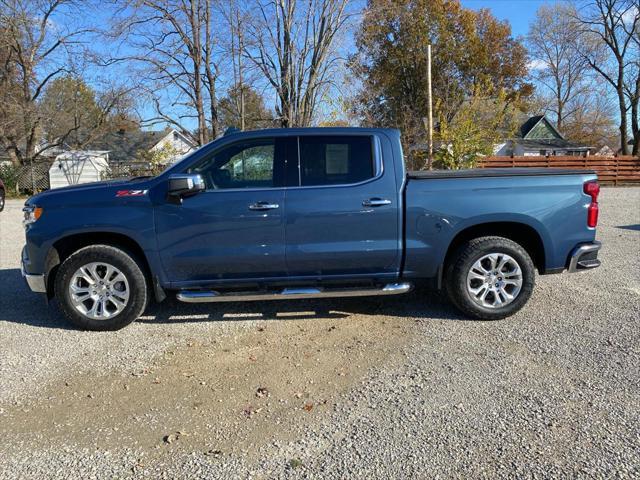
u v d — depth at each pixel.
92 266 4.64
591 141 52.69
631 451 2.73
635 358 3.87
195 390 3.57
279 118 15.95
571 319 4.76
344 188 4.58
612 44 34.50
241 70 16.39
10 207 18.59
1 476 2.66
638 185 25.27
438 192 4.61
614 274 6.33
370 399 3.38
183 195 4.54
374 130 4.71
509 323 4.71
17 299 5.82
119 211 4.55
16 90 26.67
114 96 21.11
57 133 29.80
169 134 36.88
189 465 2.72
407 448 2.83
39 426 3.14
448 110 20.17
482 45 39.28
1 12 24.70
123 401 3.43
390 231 4.62
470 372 3.73
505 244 4.68
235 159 4.67
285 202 4.54
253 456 2.79
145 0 15.70
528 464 2.65
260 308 5.32
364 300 5.52
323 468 2.68
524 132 44.28
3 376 3.82
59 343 4.46
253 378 3.73
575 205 4.70
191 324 4.89
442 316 4.96
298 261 4.62
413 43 36.69
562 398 3.31
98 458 2.80
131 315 4.69
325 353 4.16
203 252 4.57
